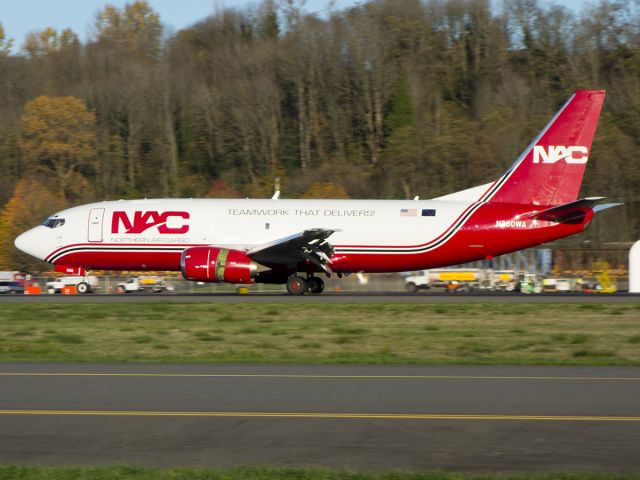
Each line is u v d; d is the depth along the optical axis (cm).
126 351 8106
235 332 9288
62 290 18775
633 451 4159
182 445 4241
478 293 14612
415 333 9262
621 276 19888
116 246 13525
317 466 3909
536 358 7831
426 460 4009
